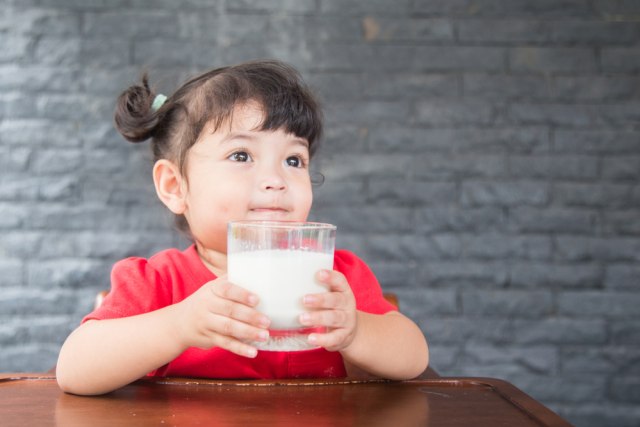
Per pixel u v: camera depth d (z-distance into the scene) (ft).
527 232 8.09
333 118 8.02
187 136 3.39
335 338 2.42
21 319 7.86
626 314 8.06
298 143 3.34
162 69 7.95
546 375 8.05
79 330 2.75
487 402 2.38
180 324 2.49
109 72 7.96
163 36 7.98
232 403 2.33
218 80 3.38
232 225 2.44
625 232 8.09
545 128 8.10
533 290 8.07
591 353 8.06
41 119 7.91
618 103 8.12
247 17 8.02
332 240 2.48
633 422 8.05
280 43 8.02
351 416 2.17
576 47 8.13
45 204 7.91
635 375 8.05
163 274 3.46
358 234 8.03
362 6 8.07
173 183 3.55
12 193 7.88
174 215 4.00
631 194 8.09
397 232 8.05
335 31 8.05
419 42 8.09
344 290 2.45
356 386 2.61
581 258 8.08
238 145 3.24
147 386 2.60
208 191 3.28
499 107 8.10
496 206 8.08
